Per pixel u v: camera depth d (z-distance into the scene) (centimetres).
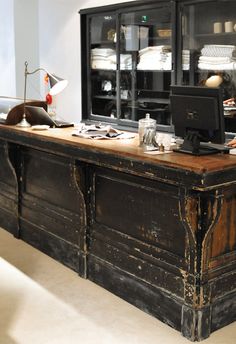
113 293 334
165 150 294
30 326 291
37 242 416
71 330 287
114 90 548
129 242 315
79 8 584
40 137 370
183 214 262
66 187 369
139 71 512
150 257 298
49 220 396
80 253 358
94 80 567
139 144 312
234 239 284
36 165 406
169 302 287
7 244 429
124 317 301
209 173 245
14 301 322
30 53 676
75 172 339
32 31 673
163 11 466
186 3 430
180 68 453
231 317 291
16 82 671
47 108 458
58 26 627
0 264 384
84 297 328
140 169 280
